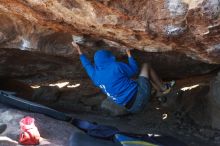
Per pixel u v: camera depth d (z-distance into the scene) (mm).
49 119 6250
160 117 7523
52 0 4582
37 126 5902
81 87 8680
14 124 5926
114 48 6000
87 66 5996
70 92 8602
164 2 4074
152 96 6973
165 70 7059
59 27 5551
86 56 6430
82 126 6039
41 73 7941
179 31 4336
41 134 5727
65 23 5266
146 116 7637
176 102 7695
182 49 4965
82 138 5484
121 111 7645
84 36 5707
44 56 7055
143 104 5996
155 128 7180
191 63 6773
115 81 5785
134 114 7723
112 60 5805
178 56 6434
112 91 5883
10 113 6242
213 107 6676
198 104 7262
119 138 5449
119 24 4586
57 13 4934
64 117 6336
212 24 4059
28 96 8281
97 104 8203
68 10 4707
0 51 7012
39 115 6312
